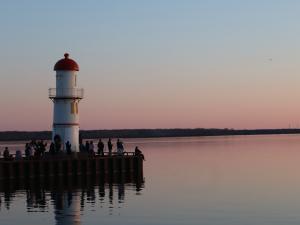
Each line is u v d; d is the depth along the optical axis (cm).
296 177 6053
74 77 6425
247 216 3669
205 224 3422
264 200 4341
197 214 3744
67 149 6050
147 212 3819
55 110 6406
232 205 4103
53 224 3428
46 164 5897
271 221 3506
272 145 16662
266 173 6556
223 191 4900
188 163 8412
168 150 13525
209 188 5125
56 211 3903
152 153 11894
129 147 15612
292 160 8925
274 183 5491
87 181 5928
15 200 4478
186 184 5475
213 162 8600
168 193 4803
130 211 3862
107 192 4925
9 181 5700
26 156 5925
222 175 6353
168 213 3781
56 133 6381
